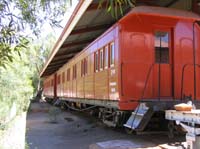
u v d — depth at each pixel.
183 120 5.25
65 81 20.58
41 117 17.47
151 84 8.67
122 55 8.52
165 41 8.91
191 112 5.09
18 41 3.68
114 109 9.77
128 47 8.57
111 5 3.73
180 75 8.91
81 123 14.03
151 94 8.66
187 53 9.05
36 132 11.41
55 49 16.55
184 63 8.98
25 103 21.66
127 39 8.58
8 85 11.16
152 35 8.76
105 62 10.05
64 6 4.16
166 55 8.91
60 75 23.98
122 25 8.59
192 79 9.04
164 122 8.44
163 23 8.80
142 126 7.74
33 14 3.94
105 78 9.98
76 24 10.25
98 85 10.92
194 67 9.09
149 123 8.47
